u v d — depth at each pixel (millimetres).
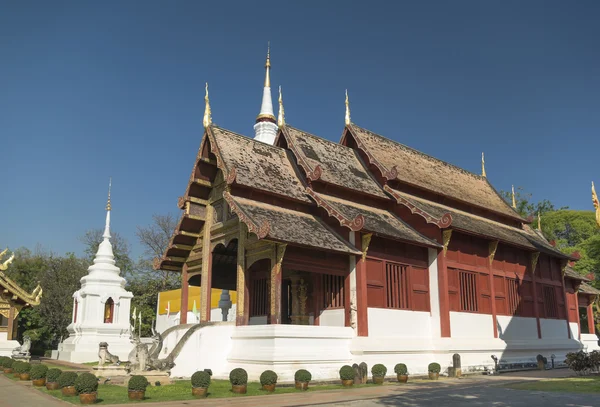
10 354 30219
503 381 22109
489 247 29562
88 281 36562
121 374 20844
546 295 34719
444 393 17578
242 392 17578
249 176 23359
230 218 24672
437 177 32719
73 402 14477
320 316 24812
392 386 20328
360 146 29828
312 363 21016
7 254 63406
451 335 25812
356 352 22297
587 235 61062
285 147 27766
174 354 21125
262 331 21047
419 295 25828
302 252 22359
